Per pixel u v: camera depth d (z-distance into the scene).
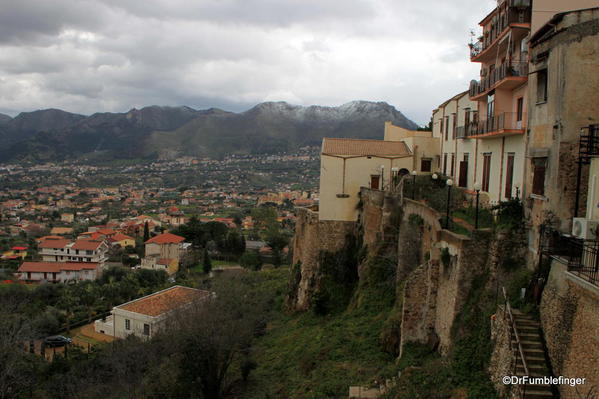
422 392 18.27
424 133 47.94
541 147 19.36
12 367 35.94
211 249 112.56
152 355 38.34
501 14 26.11
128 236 132.75
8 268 99.69
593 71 17.11
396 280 30.72
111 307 64.81
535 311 16.67
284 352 33.59
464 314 19.66
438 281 22.73
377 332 27.97
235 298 42.16
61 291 70.75
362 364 25.16
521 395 13.89
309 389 24.61
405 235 30.30
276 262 100.88
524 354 15.04
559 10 22.38
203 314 35.19
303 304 41.94
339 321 32.62
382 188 41.16
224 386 33.28
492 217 25.78
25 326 42.44
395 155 41.94
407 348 23.05
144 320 47.62
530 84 20.81
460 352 18.66
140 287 74.50
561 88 17.64
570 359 13.65
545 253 17.03
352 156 41.25
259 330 40.34
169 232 125.88
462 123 35.66
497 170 26.94
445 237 22.20
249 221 165.25
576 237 15.78
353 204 41.28
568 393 13.38
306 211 45.09
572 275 14.12
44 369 40.16
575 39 17.27
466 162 33.75
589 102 17.19
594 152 16.36
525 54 23.33
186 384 33.12
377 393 20.80
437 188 35.75
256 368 32.94
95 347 45.75
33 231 152.00
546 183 18.55
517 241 19.56
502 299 18.52
